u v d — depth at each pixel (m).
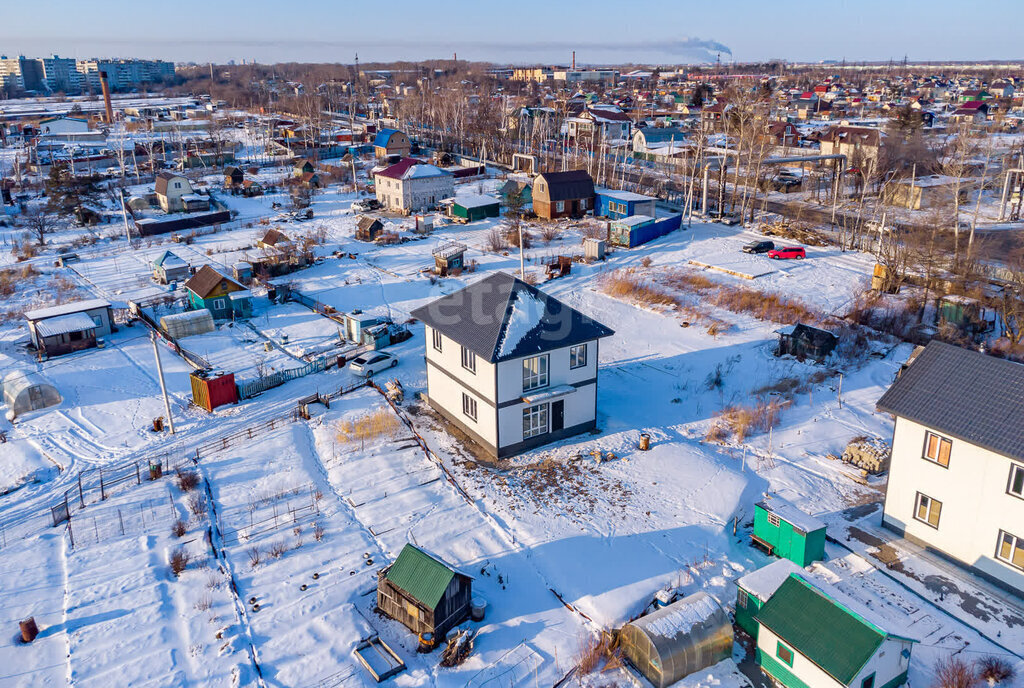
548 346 35.50
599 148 121.56
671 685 22.81
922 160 102.00
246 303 56.34
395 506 32.22
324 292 61.78
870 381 42.62
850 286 58.62
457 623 25.44
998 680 22.28
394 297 60.28
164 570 28.31
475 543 29.78
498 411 35.25
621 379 44.94
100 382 45.41
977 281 56.38
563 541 29.80
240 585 27.42
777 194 97.94
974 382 27.27
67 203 87.12
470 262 68.00
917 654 23.53
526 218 83.75
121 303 59.53
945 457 27.06
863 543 28.89
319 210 93.38
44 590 27.14
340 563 28.61
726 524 30.83
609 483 33.84
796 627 22.36
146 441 38.16
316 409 41.28
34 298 60.88
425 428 39.12
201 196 97.38
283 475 34.56
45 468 35.94
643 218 74.56
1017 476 25.02
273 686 22.80
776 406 39.84
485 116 149.12
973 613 25.14
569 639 24.77
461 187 104.00
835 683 21.06
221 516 31.55
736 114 92.75
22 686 22.64
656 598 26.36
